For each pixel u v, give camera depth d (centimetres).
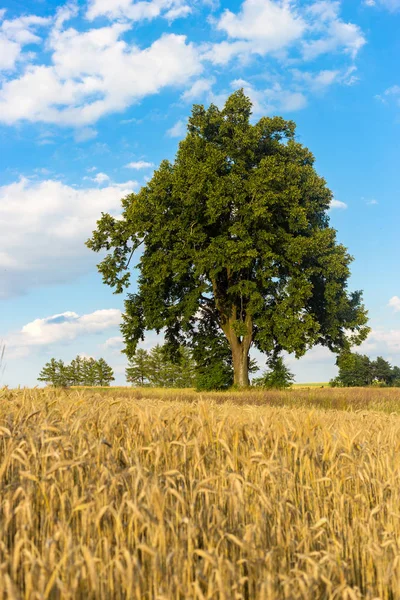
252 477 418
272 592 274
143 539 301
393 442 555
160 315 3219
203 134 3291
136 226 3109
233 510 361
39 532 328
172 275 3241
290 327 2964
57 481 362
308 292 2992
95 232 3253
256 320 3050
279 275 3138
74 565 251
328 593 288
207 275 3195
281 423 532
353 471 466
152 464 422
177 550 285
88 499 324
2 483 352
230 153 3139
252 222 3027
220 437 474
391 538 376
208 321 3578
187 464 442
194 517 332
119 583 273
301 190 3225
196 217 3097
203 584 278
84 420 498
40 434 396
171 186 3192
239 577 280
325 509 411
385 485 434
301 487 431
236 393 2453
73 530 323
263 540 338
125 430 488
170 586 262
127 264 3256
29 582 238
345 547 375
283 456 475
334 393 2414
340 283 3244
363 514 420
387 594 324
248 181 3016
